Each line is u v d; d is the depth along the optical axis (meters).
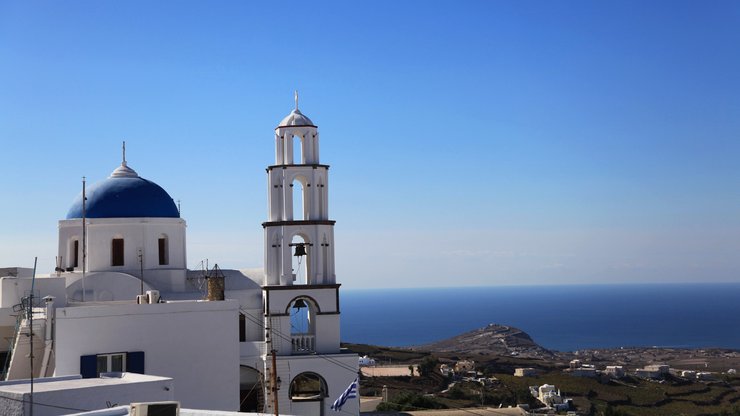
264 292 59.53
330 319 59.78
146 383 36.00
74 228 62.06
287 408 56.72
